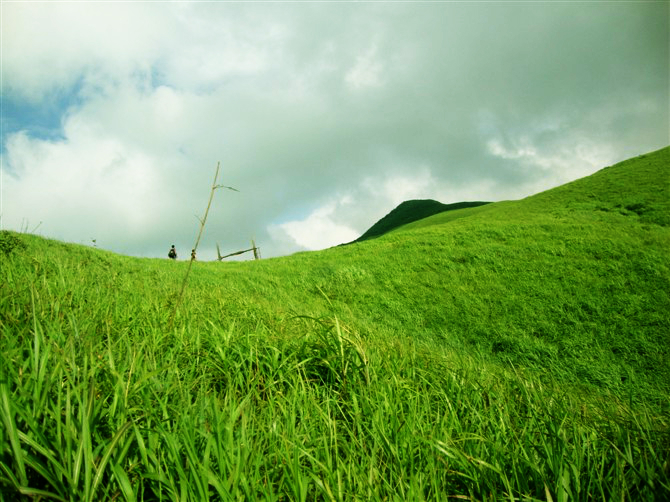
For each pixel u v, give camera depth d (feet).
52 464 4.39
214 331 11.13
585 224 63.31
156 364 7.77
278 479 5.63
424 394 9.12
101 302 12.69
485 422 8.11
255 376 8.87
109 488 4.59
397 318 37.60
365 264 53.88
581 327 32.04
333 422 6.86
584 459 6.89
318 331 11.35
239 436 5.75
